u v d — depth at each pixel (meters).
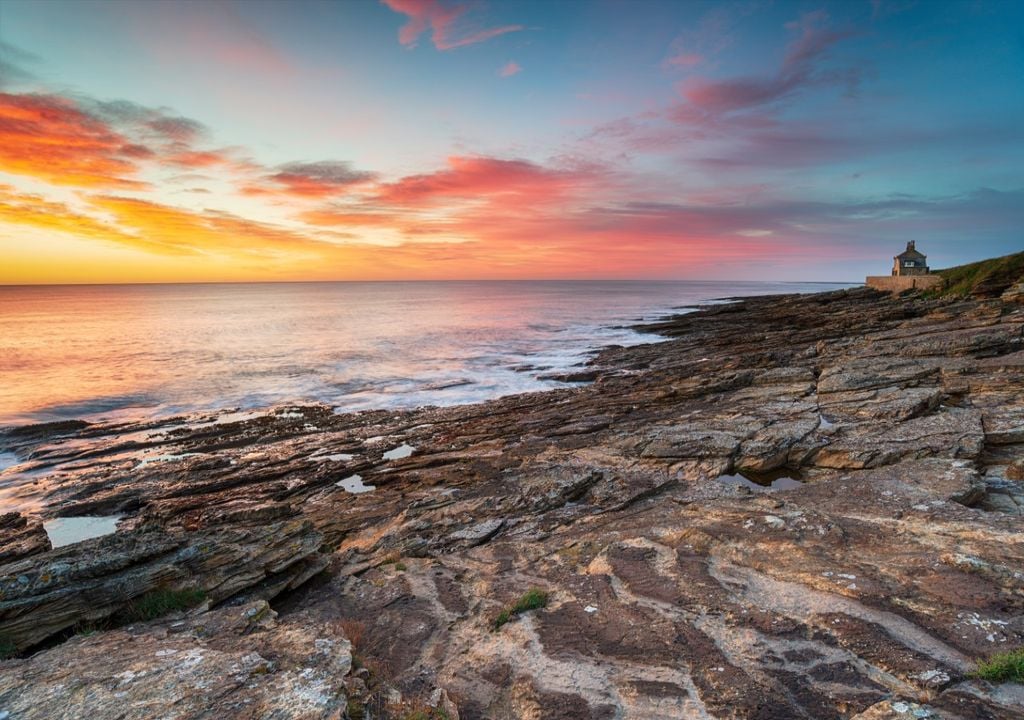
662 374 47.06
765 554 14.27
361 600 13.87
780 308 102.75
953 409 28.77
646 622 11.23
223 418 40.75
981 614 10.03
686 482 24.12
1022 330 37.81
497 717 8.66
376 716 7.30
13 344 76.50
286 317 125.75
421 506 22.27
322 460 30.77
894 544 14.05
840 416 30.50
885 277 96.38
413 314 135.75
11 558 15.15
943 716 7.25
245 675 7.43
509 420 36.62
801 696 8.38
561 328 101.06
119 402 45.97
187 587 12.38
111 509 25.39
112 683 7.21
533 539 18.98
